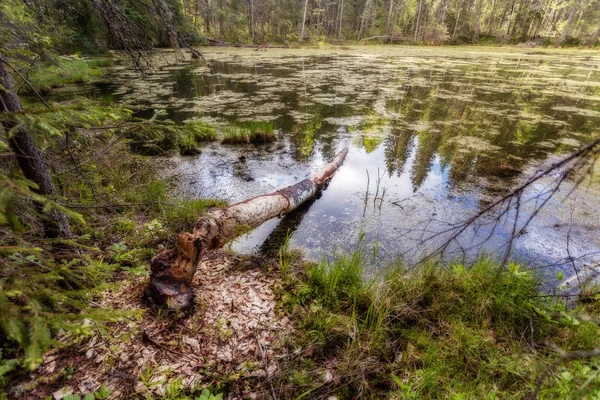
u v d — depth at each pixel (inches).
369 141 274.8
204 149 254.4
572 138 275.0
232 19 1257.4
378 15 1728.6
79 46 489.1
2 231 51.9
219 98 404.2
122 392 69.3
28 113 45.0
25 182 42.6
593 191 181.9
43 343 36.0
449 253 133.6
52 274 50.6
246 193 184.5
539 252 135.1
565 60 860.0
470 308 97.8
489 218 159.2
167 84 491.2
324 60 855.1
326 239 144.5
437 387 74.2
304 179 189.3
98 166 109.4
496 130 298.8
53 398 66.5
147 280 101.9
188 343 83.4
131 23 105.3
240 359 80.5
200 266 118.6
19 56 86.6
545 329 91.2
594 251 135.2
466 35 1508.4
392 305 96.7
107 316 46.7
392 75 607.8
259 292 106.3
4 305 37.6
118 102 362.9
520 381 75.3
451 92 458.3
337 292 105.5
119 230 130.0
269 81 530.3
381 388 75.6
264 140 271.4
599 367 62.9
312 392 73.5
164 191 175.8
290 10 1503.4
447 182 201.2
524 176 207.2
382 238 145.4
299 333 89.5
